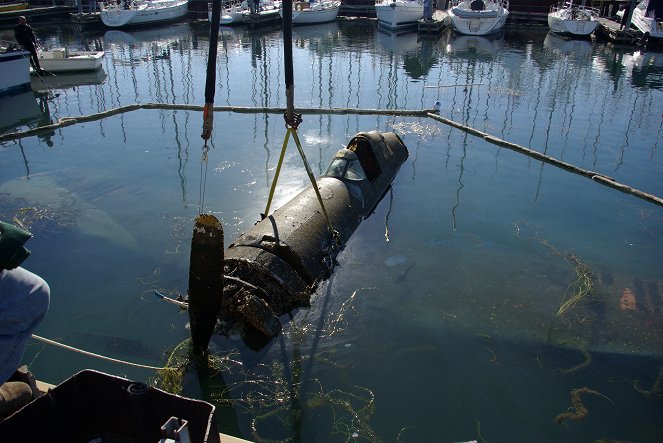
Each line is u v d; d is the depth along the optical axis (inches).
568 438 184.7
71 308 243.4
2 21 1259.8
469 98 658.2
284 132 521.0
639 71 847.1
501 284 270.4
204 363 208.8
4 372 113.5
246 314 217.2
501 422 189.0
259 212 340.5
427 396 199.3
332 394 197.5
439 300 255.6
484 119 571.5
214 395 194.1
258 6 1382.9
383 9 1304.1
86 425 142.7
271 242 249.0
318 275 260.7
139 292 256.4
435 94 677.3
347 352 219.5
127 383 135.5
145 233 312.7
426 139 508.1
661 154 477.4
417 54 978.1
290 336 225.6
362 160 377.7
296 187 382.0
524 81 759.7
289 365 210.4
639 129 544.4
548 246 312.5
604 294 263.9
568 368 216.2
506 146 490.9
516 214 356.8
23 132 508.7
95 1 1378.0
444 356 220.2
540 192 396.2
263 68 842.8
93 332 227.6
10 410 134.6
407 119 572.7
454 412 193.0
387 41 1143.6
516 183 411.8
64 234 309.7
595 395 203.2
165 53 968.3
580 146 493.4
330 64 878.4
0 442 126.6
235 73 802.2
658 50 1063.6
